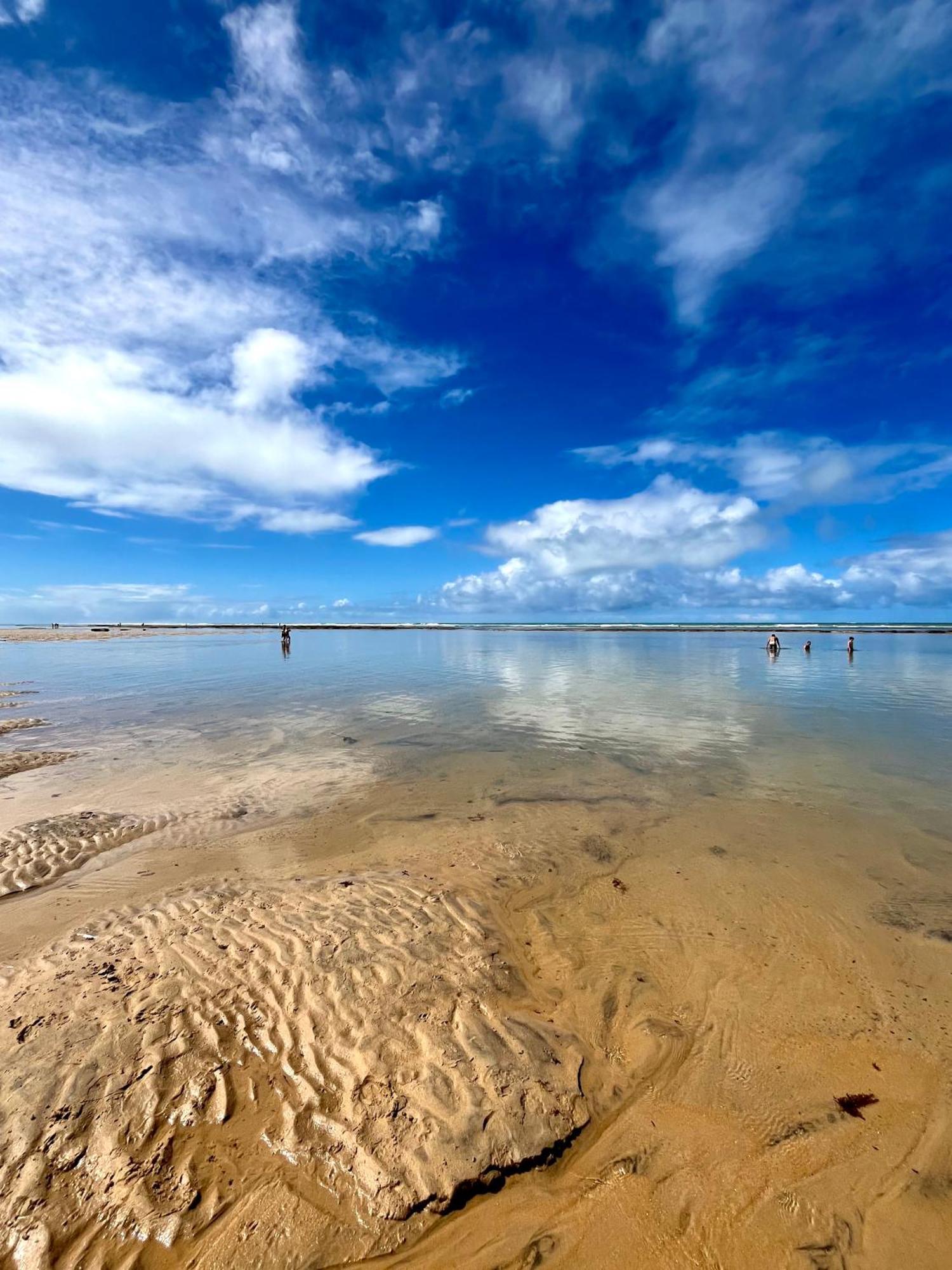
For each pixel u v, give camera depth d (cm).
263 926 503
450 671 2884
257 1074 340
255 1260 254
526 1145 305
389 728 1432
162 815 824
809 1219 277
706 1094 346
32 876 630
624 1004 425
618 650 4616
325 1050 358
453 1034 375
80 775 1027
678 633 8838
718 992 440
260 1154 296
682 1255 264
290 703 1847
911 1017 411
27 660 3497
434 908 542
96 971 434
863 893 590
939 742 1256
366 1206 276
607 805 861
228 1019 382
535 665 3155
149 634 8031
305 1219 270
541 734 1356
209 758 1152
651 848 705
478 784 967
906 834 743
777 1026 403
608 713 1638
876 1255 263
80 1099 315
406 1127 310
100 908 552
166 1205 271
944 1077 357
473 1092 332
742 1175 298
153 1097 320
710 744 1245
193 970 435
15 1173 278
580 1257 262
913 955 483
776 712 1644
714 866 655
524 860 668
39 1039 356
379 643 5734
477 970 445
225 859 675
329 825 786
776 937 513
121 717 1599
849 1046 384
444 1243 266
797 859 673
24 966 445
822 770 1043
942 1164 301
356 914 526
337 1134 306
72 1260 250
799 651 4262
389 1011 394
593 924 534
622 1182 294
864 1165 302
